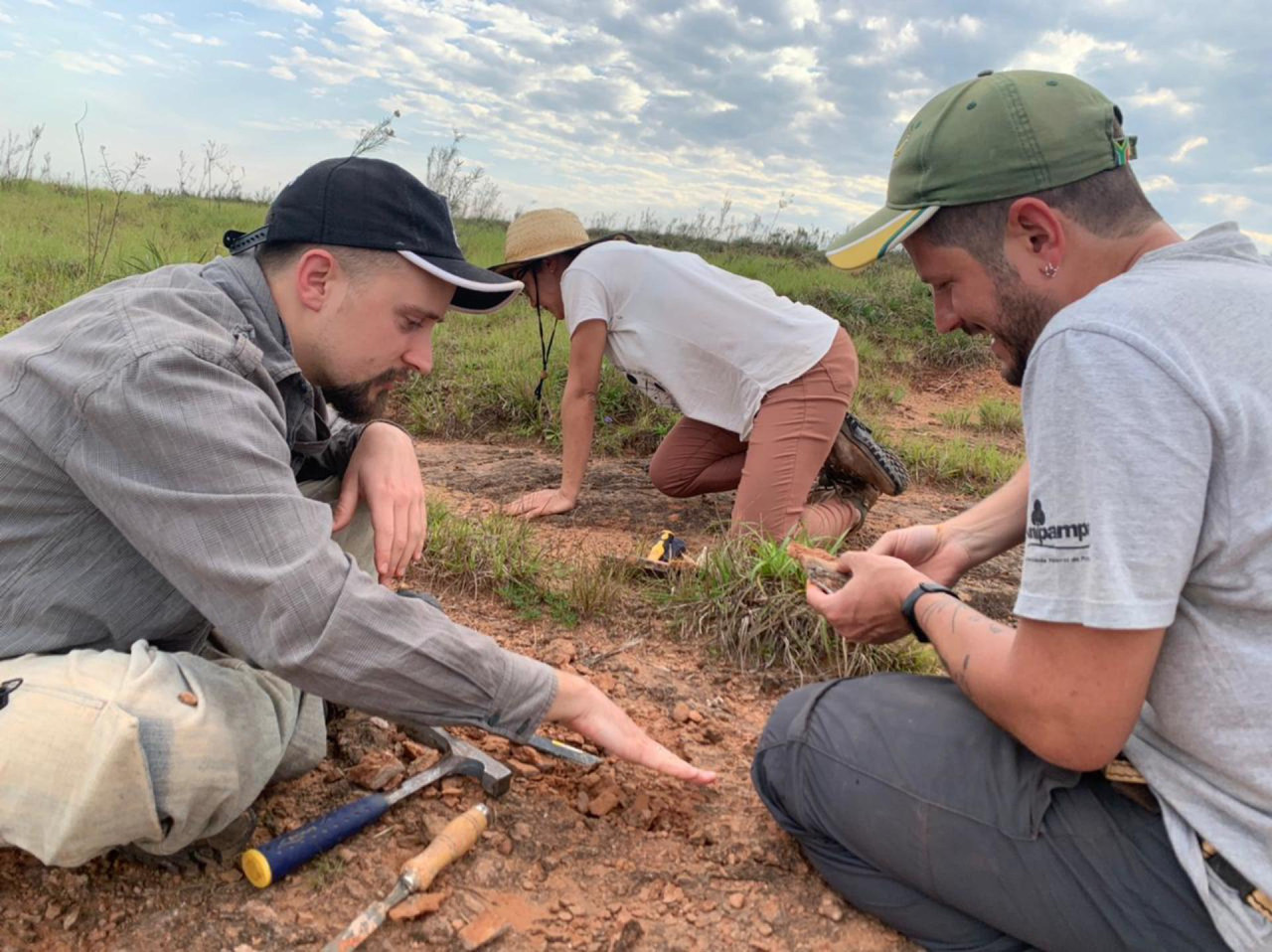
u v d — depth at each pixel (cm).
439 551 360
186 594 167
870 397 833
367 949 175
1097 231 155
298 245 182
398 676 172
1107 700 139
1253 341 136
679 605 335
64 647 177
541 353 719
